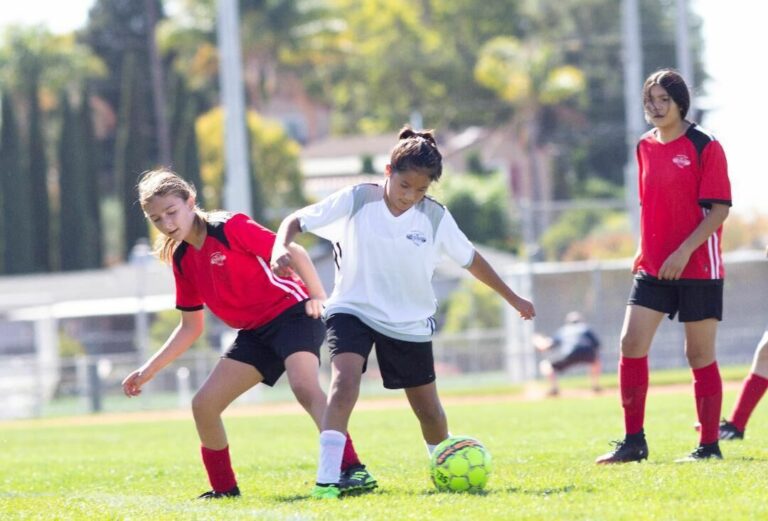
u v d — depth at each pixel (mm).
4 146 128000
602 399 44656
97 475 22453
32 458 28812
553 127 155000
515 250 130000
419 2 180000
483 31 171875
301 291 16422
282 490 17531
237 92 62906
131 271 102438
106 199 163375
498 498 14609
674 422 28078
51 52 158125
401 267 15922
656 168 18109
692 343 18328
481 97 164250
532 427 29703
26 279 102750
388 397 57469
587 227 121312
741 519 12508
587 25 161750
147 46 164625
